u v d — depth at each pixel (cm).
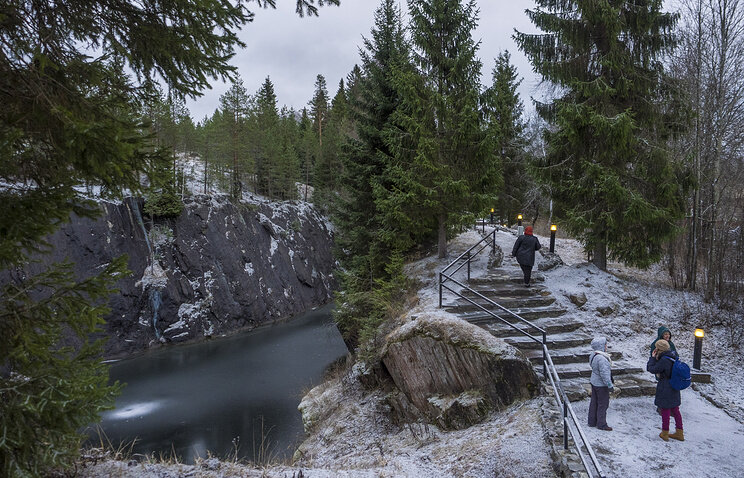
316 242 5159
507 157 2992
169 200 3366
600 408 702
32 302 346
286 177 5622
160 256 3259
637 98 1452
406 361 965
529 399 803
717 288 1463
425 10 1605
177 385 2100
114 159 323
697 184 1395
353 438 954
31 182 411
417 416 916
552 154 1535
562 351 971
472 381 861
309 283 4556
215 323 3338
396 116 1620
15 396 320
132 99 463
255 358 2581
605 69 1446
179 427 1584
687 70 1555
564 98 1513
